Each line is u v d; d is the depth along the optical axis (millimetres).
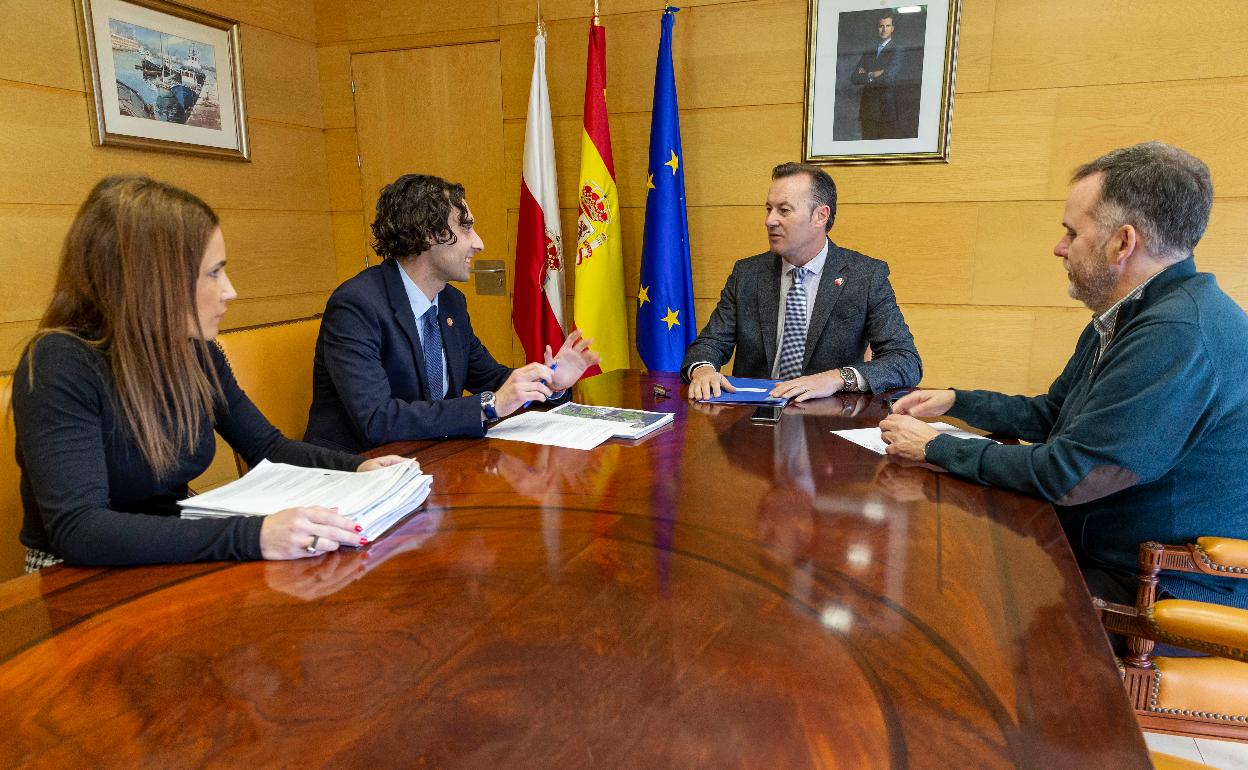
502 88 3295
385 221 1885
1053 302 2791
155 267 1163
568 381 1887
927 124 2795
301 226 3502
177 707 711
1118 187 1334
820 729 669
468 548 1057
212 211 1256
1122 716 685
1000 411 1698
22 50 2371
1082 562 1451
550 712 697
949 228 2852
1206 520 1324
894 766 622
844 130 2893
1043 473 1231
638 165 3168
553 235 3174
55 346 1135
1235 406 1260
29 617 882
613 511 1184
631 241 3230
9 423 1343
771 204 2260
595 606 890
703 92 3027
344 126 3561
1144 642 1196
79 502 1062
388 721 687
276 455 1475
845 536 1085
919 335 2963
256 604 910
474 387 2221
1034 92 2672
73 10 2500
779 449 1505
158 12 2764
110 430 1198
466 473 1378
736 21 2939
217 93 3025
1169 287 1327
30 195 2426
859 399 1940
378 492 1158
